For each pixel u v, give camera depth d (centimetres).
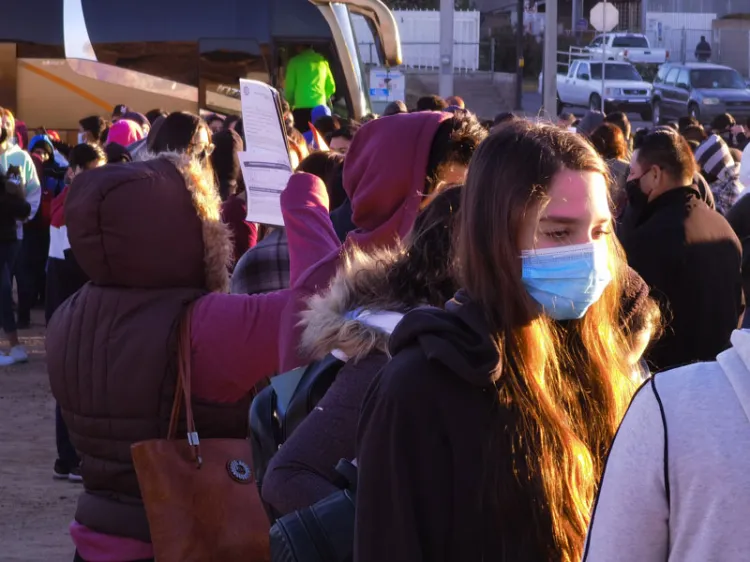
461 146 312
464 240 199
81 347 316
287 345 301
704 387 164
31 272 1232
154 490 293
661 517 166
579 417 205
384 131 318
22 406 913
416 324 193
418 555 188
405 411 189
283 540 221
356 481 219
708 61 4569
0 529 620
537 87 4375
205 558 291
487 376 187
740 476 157
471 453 188
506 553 190
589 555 173
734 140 1614
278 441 271
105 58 1659
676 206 474
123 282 317
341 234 498
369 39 3612
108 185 311
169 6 1650
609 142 755
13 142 1073
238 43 1628
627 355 224
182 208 318
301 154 620
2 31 1655
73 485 706
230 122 1109
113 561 312
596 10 3139
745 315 586
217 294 319
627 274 242
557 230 193
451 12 2853
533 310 194
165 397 309
